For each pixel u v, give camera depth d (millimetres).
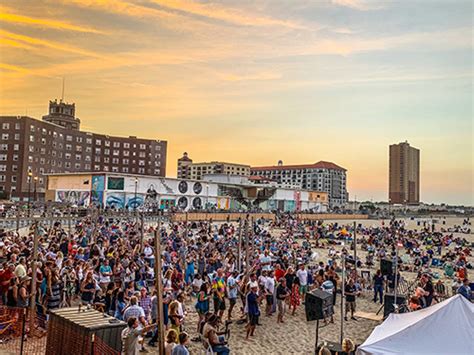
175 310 10641
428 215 174000
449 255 34312
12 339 10586
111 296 12406
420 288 15766
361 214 116625
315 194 108688
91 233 31750
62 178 69375
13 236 24844
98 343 8523
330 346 10438
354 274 20656
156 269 8898
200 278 17094
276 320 15547
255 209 86250
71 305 14492
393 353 8664
